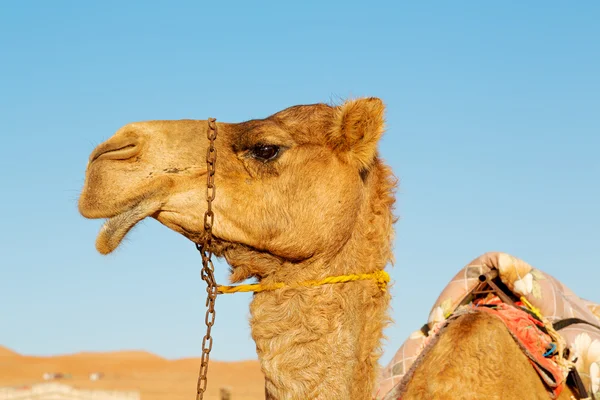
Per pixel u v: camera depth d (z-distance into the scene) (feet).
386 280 16.65
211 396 156.56
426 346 16.44
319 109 16.87
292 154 16.12
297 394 15.42
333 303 15.79
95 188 15.25
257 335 15.92
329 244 16.01
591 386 16.74
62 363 280.72
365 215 16.66
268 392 15.72
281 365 15.56
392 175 17.48
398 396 15.84
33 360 286.87
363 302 16.12
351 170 16.39
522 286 17.87
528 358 16.01
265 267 16.22
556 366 16.24
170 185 15.75
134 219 15.44
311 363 15.49
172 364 281.54
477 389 14.83
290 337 15.65
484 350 15.34
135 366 281.33
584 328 17.49
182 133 16.16
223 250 16.40
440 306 18.56
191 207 15.84
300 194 16.03
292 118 16.52
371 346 16.11
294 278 15.96
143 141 15.84
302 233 15.94
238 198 15.93
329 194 16.14
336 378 15.48
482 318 16.16
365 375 15.93
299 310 15.72
